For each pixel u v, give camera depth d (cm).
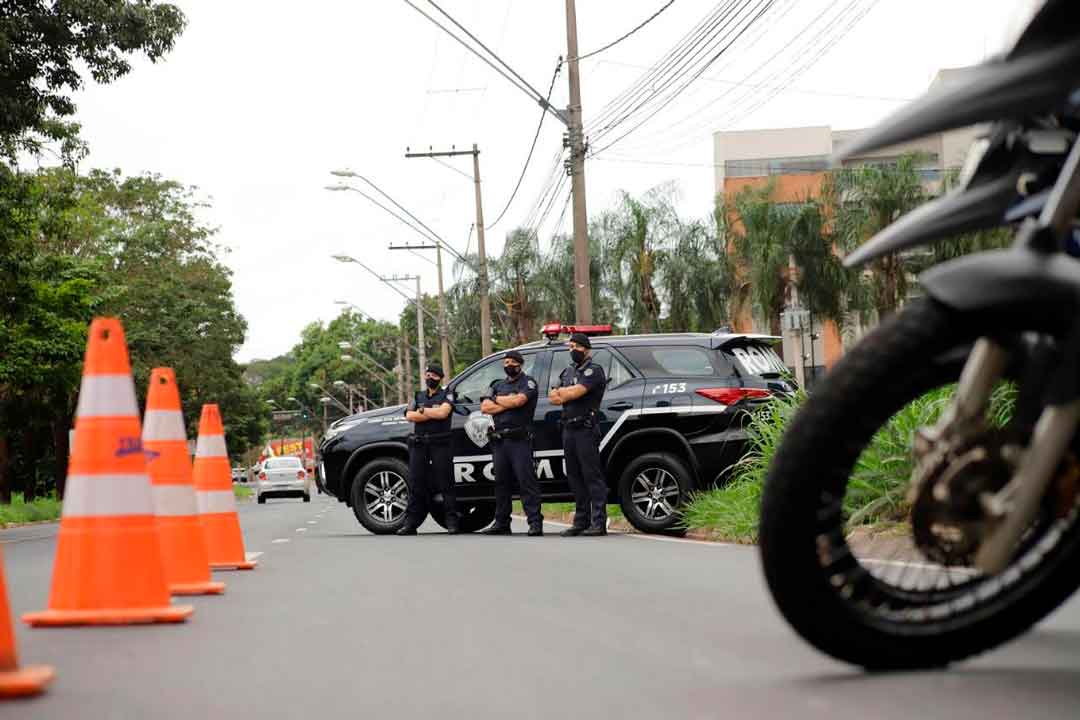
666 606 602
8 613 410
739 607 589
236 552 902
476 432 1405
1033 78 296
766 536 345
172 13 2122
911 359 330
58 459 4375
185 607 585
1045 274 310
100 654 484
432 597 673
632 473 1269
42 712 369
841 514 346
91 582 571
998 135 323
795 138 6950
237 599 684
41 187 2580
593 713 354
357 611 616
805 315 3531
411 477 1416
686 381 1270
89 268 3478
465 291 5212
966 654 363
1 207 2456
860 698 342
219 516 901
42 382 3472
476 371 1424
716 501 1198
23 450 5225
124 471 578
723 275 4656
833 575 348
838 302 4362
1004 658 389
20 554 1210
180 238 5078
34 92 2133
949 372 334
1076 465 327
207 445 909
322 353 13238
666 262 4659
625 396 1286
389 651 484
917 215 330
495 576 789
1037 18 296
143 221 4925
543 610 601
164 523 723
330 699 388
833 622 351
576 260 2261
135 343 4706
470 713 361
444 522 1502
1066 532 355
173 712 369
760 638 481
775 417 1207
